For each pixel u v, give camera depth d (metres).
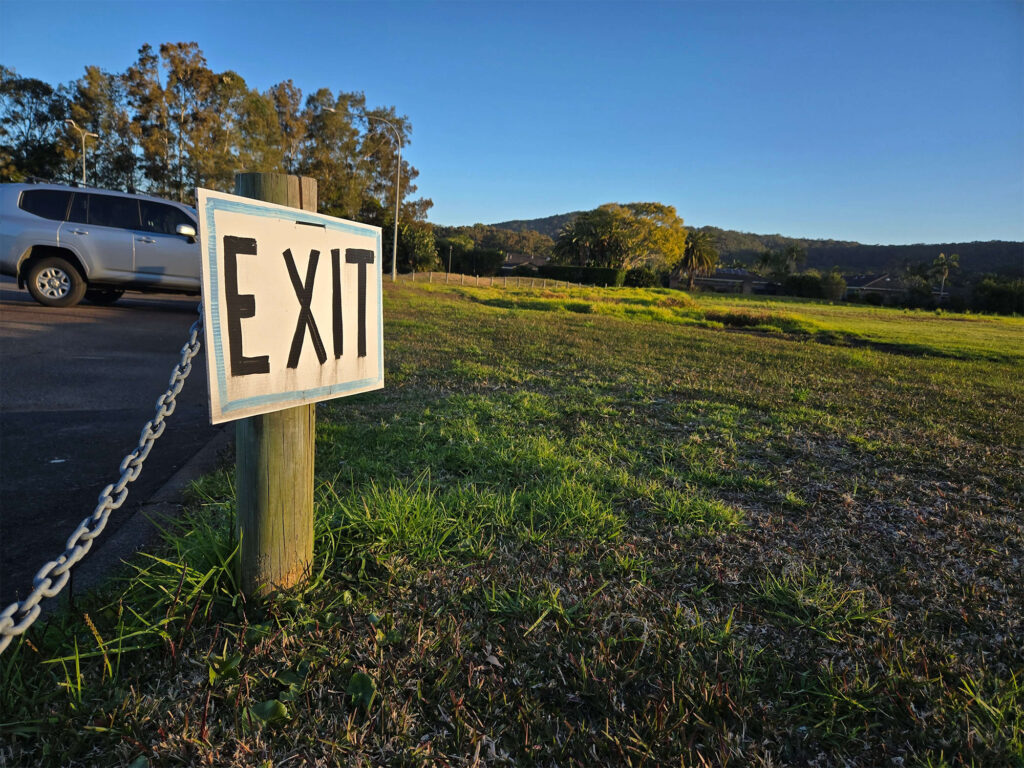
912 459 4.33
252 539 2.01
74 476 3.29
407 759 1.48
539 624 2.04
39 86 49.41
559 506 2.98
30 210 9.20
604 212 83.94
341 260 1.98
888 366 10.30
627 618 2.09
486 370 6.96
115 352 6.86
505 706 1.67
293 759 1.47
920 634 2.12
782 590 2.31
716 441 4.52
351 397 5.26
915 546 2.85
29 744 1.47
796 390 6.97
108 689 1.62
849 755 1.58
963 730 1.65
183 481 3.24
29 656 1.71
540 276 73.06
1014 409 6.68
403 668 1.78
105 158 49.00
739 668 1.86
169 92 47.09
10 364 5.84
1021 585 2.50
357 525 2.54
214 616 1.96
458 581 2.27
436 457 3.65
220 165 46.47
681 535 2.79
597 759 1.51
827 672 1.85
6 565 2.32
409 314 14.48
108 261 9.50
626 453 4.05
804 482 3.71
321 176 56.06
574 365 7.92
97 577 2.22
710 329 18.08
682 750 1.53
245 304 1.62
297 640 1.86
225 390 1.58
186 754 1.45
